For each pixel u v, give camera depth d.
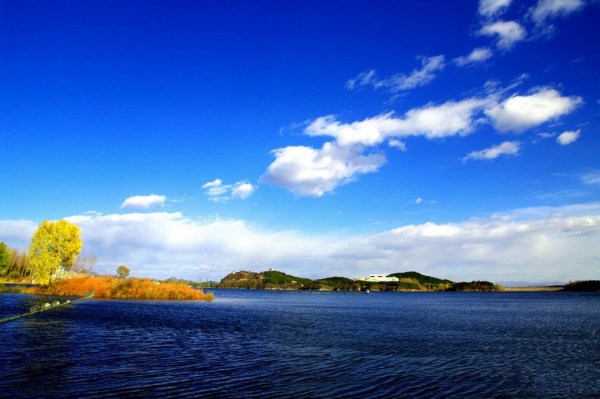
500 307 129.00
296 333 48.75
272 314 80.75
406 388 23.61
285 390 22.36
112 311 66.81
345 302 164.12
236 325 56.31
